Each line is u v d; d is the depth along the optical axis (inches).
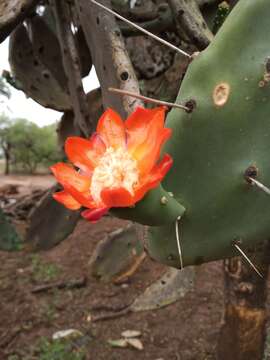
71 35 15.2
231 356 16.2
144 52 18.9
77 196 5.1
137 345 21.0
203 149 6.6
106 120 5.6
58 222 21.3
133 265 19.8
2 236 20.9
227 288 16.0
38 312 24.5
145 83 19.2
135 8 16.8
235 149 6.5
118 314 24.0
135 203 5.3
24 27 20.8
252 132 6.5
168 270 20.9
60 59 21.7
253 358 16.0
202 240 6.9
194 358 20.0
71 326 23.3
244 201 6.6
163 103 6.2
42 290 26.8
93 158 5.7
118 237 20.0
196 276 27.1
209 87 6.6
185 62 16.7
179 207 5.9
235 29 6.4
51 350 20.8
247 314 15.4
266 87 6.3
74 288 27.1
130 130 5.4
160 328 22.5
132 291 26.7
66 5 15.0
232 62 6.5
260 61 6.3
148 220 5.6
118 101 9.6
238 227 6.7
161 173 4.9
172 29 14.9
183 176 6.8
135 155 5.3
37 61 21.5
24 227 33.8
